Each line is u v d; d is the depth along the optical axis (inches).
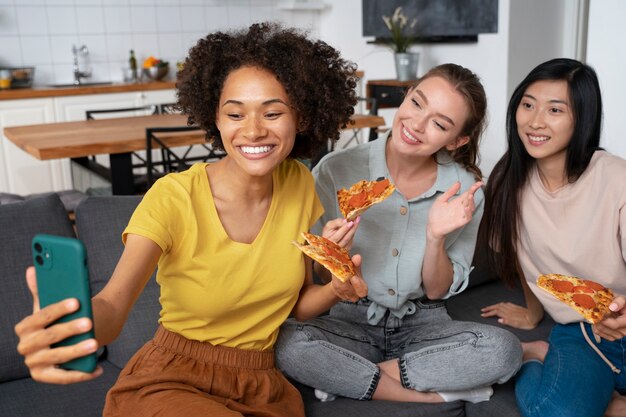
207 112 52.1
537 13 167.5
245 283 51.0
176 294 51.0
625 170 62.5
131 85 192.1
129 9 207.3
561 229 65.9
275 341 58.5
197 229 49.3
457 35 181.0
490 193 71.7
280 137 48.2
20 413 57.2
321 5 231.8
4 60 193.6
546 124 63.1
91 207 70.0
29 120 179.6
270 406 52.4
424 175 65.7
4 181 180.2
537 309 75.1
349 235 54.1
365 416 57.3
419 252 64.5
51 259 35.1
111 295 41.7
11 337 63.0
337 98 53.0
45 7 196.2
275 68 47.2
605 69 141.6
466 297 84.0
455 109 58.4
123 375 51.8
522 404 59.1
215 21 220.8
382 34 207.9
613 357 61.7
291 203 54.7
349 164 66.4
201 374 51.3
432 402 60.5
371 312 65.7
